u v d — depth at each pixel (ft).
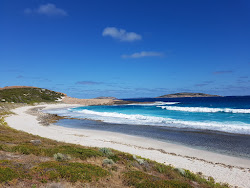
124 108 257.96
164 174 37.27
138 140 78.74
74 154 39.34
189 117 136.26
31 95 377.09
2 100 290.35
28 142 50.72
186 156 57.52
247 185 38.09
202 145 68.95
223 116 132.36
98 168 30.91
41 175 24.32
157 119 133.80
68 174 25.67
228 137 77.46
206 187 32.99
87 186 23.67
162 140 78.02
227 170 45.91
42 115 173.99
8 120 129.59
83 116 175.63
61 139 75.87
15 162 28.14
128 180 28.45
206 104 277.03
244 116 127.85
